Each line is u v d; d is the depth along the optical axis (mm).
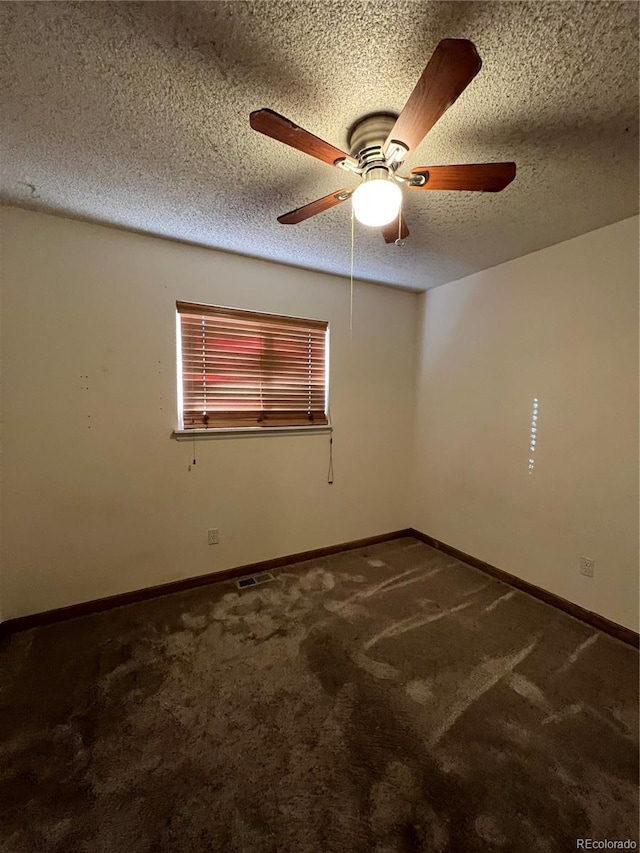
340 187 1641
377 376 3131
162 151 1405
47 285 1947
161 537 2316
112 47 977
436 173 1184
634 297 1850
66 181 1613
